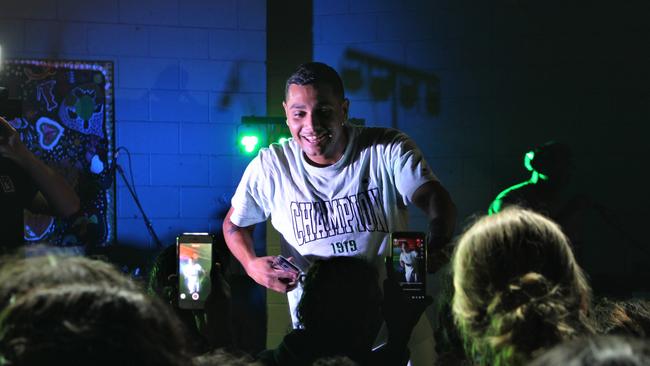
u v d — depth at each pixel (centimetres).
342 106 216
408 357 179
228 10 464
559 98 479
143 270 443
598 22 477
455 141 484
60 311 69
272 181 233
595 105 479
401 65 485
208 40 461
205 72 460
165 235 452
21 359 66
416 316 179
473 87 484
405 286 179
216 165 460
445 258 197
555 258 106
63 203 280
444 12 484
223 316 193
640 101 476
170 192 454
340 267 174
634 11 475
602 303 165
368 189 224
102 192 442
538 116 481
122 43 448
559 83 479
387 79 486
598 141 479
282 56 481
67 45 439
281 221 236
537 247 106
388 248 224
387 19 485
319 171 224
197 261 194
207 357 120
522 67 482
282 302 445
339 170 224
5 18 429
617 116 477
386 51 486
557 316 100
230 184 461
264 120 437
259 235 459
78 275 83
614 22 476
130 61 449
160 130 453
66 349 66
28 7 432
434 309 443
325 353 170
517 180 480
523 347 99
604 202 477
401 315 178
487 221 112
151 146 452
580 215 468
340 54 486
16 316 69
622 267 471
